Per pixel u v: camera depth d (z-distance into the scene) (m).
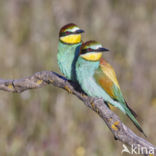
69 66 11.87
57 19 17.30
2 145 12.47
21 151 12.48
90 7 18.77
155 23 17.81
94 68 11.02
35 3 18.14
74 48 11.87
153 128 13.12
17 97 13.71
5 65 14.97
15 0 18.73
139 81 14.89
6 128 13.05
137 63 15.63
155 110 13.71
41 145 12.63
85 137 12.77
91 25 17.27
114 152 12.43
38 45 15.77
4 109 13.41
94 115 13.25
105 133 12.80
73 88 10.75
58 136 12.74
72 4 18.36
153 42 16.61
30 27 17.30
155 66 15.66
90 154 12.38
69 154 12.41
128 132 9.00
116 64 15.52
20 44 16.64
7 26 17.69
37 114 13.41
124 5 19.28
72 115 13.25
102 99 10.71
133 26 17.59
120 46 16.52
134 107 14.11
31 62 15.28
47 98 13.69
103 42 16.69
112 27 17.41
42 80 10.50
